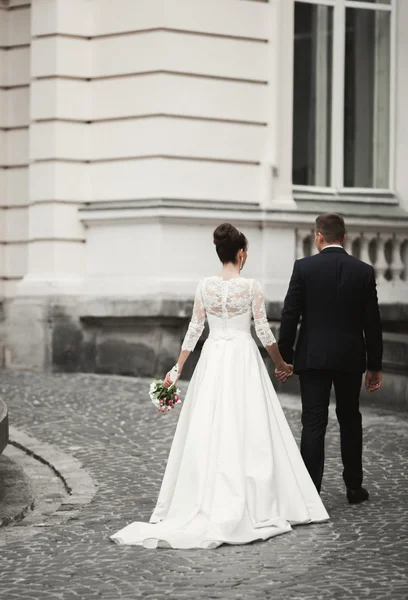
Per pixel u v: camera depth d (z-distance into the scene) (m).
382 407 19.17
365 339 12.20
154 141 22.56
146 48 22.62
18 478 14.29
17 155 24.75
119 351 22.92
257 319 11.56
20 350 23.55
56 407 18.58
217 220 22.78
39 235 23.50
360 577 9.29
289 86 23.67
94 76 23.30
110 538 10.84
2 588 9.26
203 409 11.16
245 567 9.71
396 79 25.11
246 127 23.22
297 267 12.12
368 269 12.09
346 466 12.26
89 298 23.06
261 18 23.33
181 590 9.02
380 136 25.16
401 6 25.03
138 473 14.20
